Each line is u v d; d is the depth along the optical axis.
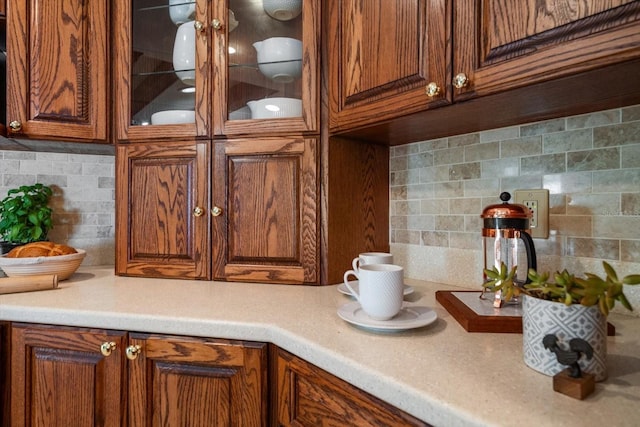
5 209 1.33
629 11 0.52
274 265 1.10
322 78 1.06
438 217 1.13
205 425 0.79
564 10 0.58
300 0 1.09
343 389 0.58
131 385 0.82
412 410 0.46
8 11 1.09
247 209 1.12
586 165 0.83
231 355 0.77
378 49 0.88
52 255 1.12
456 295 0.88
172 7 1.21
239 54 1.15
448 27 0.73
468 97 0.71
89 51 1.17
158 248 1.17
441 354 0.58
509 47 0.65
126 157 1.19
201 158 1.14
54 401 0.86
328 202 1.07
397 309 0.70
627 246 0.77
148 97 1.22
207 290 1.02
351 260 1.14
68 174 1.47
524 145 0.93
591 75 0.59
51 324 0.86
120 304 0.88
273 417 0.75
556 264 0.86
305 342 0.65
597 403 0.43
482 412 0.41
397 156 1.25
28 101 1.11
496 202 0.98
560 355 0.46
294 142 1.08
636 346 0.61
